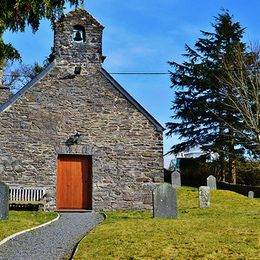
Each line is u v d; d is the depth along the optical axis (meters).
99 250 9.19
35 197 18.73
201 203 20.48
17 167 18.81
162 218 14.92
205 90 37.19
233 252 8.85
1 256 8.81
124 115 19.97
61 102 19.64
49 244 10.16
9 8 8.53
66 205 19.22
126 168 19.58
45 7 8.83
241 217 15.35
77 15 20.64
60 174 19.41
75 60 20.12
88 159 19.64
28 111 19.30
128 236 10.66
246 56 33.03
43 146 19.19
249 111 30.41
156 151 19.86
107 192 19.31
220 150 34.34
